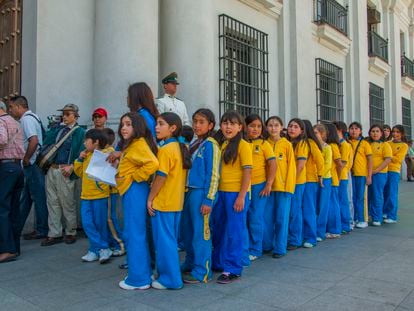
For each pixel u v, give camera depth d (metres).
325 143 6.03
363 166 6.98
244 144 4.05
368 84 14.45
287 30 9.96
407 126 19.86
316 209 5.92
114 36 6.33
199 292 3.67
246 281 3.99
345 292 3.67
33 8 6.18
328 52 12.11
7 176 4.63
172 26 7.20
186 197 4.02
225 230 4.16
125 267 4.36
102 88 6.41
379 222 7.28
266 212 5.11
